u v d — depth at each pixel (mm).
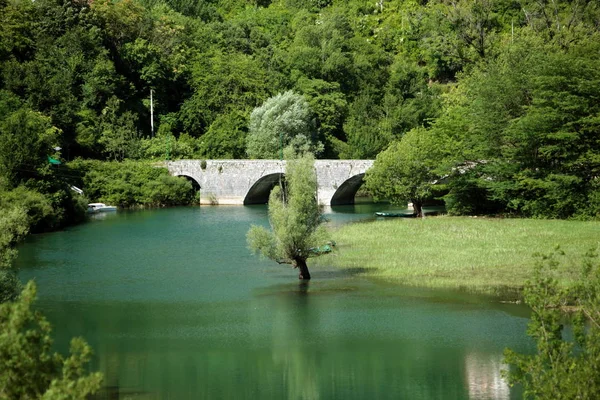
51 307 50625
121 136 132250
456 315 46375
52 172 94938
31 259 68438
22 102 116688
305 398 34406
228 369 38500
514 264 58875
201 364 39281
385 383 36094
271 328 45094
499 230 74500
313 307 49344
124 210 113625
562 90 84812
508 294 50656
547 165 86000
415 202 94812
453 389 35219
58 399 18750
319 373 37656
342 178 111250
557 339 24984
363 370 37906
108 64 141125
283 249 56219
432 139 93625
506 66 101375
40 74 122938
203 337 43719
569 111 82438
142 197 118625
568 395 22969
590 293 26016
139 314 48688
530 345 40656
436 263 60625
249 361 39656
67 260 67750
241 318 47406
